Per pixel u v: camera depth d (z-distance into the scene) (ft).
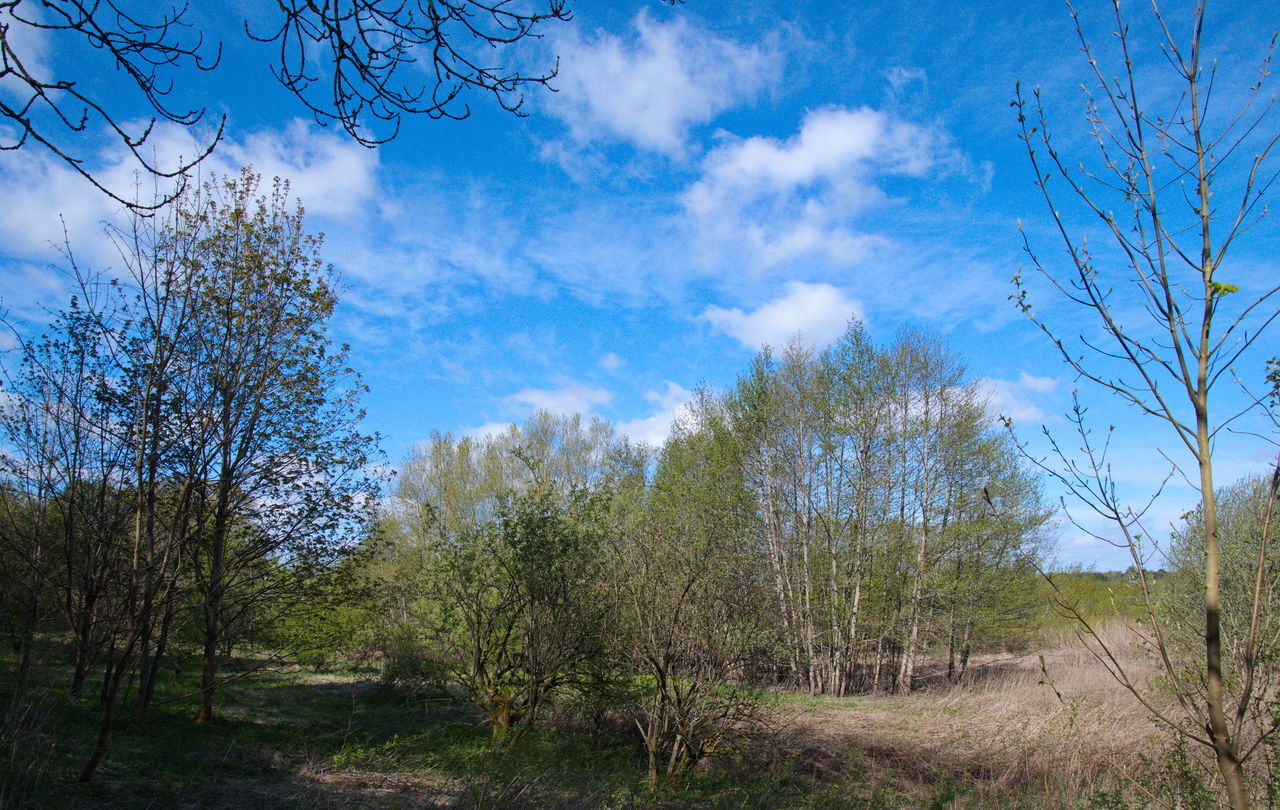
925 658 85.35
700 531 37.04
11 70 7.95
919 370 78.28
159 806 22.85
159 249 27.40
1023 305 9.32
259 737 38.17
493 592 43.29
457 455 109.60
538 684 40.06
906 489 75.77
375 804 26.27
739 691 35.86
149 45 8.82
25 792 20.85
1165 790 18.51
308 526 40.91
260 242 38.93
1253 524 25.91
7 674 36.81
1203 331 7.98
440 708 52.01
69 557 34.86
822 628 74.90
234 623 41.52
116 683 22.65
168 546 23.08
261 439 38.99
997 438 73.82
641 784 33.40
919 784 35.63
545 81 10.93
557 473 106.32
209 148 9.70
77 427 34.01
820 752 41.37
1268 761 16.12
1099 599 75.77
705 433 74.74
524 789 28.45
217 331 33.32
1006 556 73.15
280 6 9.50
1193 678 16.47
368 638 53.62
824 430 76.59
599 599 40.04
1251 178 7.97
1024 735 38.73
